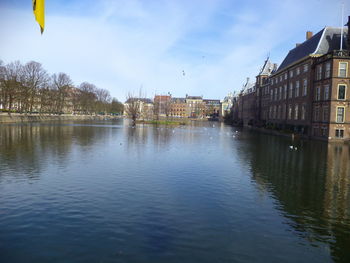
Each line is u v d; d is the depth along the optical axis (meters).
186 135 41.53
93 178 13.13
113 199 10.23
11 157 17.77
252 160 19.56
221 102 174.75
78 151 21.17
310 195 11.30
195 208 9.58
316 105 41.41
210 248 6.90
